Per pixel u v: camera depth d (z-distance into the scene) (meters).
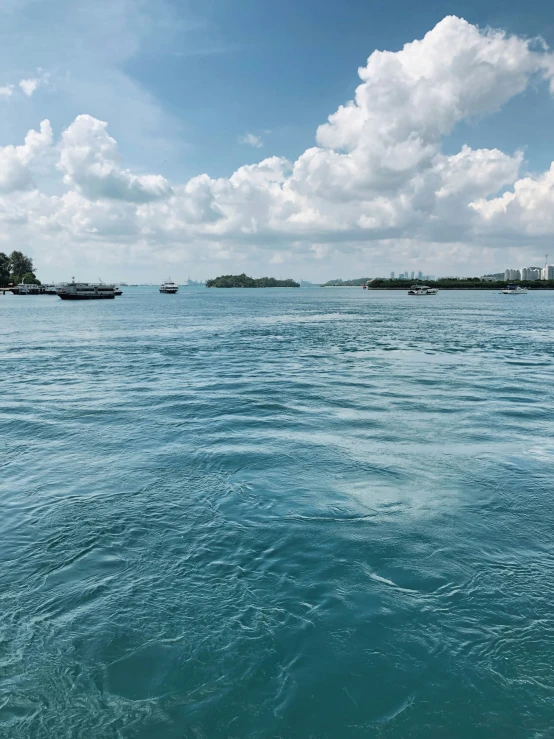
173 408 16.98
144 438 13.45
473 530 8.30
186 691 5.18
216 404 17.55
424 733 4.71
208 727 4.79
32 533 8.29
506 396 18.75
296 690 5.18
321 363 28.33
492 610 6.30
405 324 60.19
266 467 11.15
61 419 15.54
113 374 24.64
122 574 7.17
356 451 12.20
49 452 12.32
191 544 7.94
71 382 22.36
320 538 8.08
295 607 6.42
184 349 35.88
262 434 13.70
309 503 9.34
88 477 10.66
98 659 5.59
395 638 5.86
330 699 5.07
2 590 6.79
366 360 29.56
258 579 7.02
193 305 123.00
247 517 8.81
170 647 5.76
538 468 11.03
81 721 4.84
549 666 5.41
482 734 4.69
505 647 5.68
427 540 8.00
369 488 9.99
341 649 5.70
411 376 23.59
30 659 5.59
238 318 73.75
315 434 13.68
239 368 26.50
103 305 123.12
